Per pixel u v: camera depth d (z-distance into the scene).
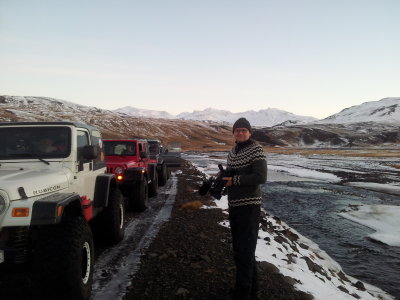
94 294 4.30
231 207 3.90
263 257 6.24
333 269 7.95
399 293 6.89
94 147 4.89
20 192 3.55
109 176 6.09
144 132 186.25
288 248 7.91
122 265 5.40
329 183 26.70
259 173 3.65
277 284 4.89
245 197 3.79
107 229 6.33
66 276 3.51
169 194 13.66
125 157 10.62
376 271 8.12
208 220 9.01
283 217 13.88
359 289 6.75
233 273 5.06
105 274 4.98
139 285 4.59
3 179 3.78
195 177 20.95
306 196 19.69
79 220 3.93
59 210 3.59
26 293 4.01
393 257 9.16
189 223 8.54
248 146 3.80
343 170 38.66
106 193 5.91
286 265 6.22
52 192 4.07
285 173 34.56
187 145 162.12
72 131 4.95
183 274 5.00
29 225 3.46
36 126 4.93
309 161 56.97
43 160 4.66
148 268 5.25
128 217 9.27
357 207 16.36
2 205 3.44
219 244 6.66
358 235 11.37
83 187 5.21
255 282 4.12
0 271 3.61
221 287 4.55
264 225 9.72
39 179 3.95
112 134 154.88
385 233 11.63
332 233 11.55
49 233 3.63
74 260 3.58
